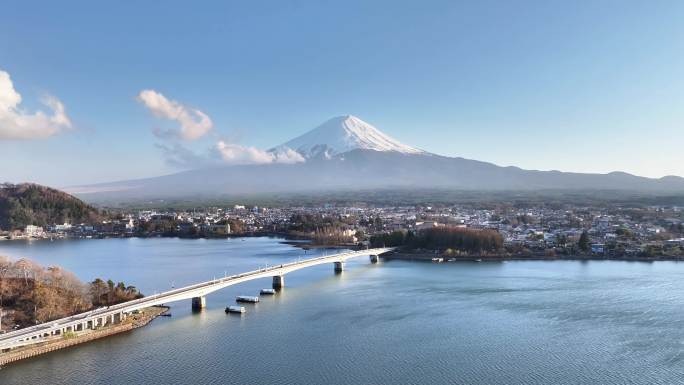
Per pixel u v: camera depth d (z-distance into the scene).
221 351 170.50
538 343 178.75
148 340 180.25
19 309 196.25
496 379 150.38
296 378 150.25
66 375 149.50
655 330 192.12
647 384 147.38
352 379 150.00
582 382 148.62
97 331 182.62
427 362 162.12
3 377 147.25
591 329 193.38
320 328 196.12
